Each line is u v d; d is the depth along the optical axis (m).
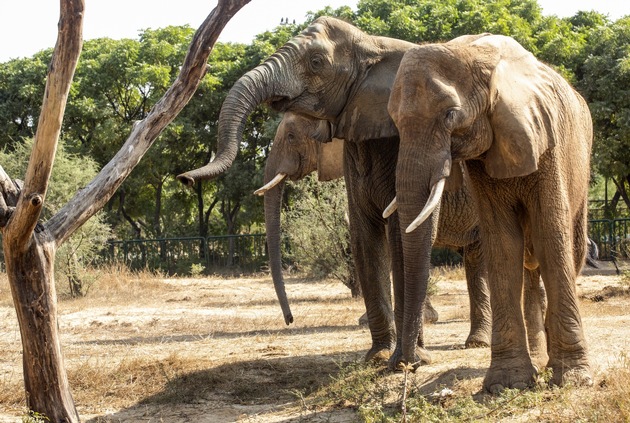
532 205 7.48
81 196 7.42
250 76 8.73
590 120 8.79
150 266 37.72
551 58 37.53
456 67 7.08
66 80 6.68
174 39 44.88
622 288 18.22
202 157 43.09
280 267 11.12
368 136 8.91
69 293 23.19
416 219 6.84
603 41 37.03
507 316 7.56
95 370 9.95
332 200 20.45
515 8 40.66
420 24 38.84
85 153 41.25
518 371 7.45
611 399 6.58
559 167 7.44
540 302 8.94
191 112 40.84
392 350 9.44
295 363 10.16
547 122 7.27
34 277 7.17
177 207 47.69
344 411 7.79
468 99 7.04
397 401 7.73
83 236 23.45
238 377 9.54
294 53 8.91
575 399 6.91
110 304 21.05
